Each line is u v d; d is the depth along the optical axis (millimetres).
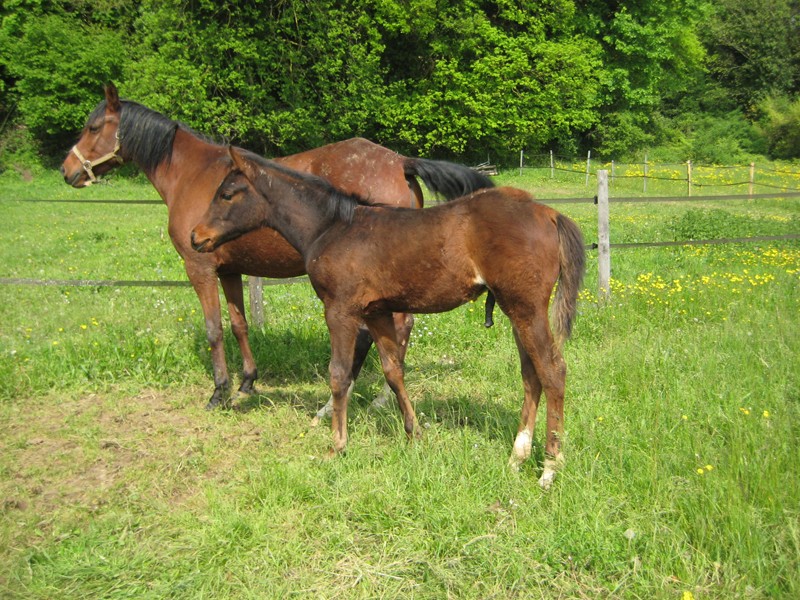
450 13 25531
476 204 3932
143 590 3207
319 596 3127
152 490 4102
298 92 23016
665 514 3498
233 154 4480
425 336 6848
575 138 31391
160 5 22500
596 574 3184
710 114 39531
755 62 40000
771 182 24609
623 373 5391
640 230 12656
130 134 5730
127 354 6145
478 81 25531
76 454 4582
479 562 3301
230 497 3992
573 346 6352
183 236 5461
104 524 3697
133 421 5141
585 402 4910
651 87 32375
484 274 3906
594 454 4109
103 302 7938
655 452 3926
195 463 4418
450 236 3938
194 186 5469
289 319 7309
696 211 13195
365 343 5348
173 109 21844
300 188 4387
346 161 5348
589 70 27094
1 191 21250
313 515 3730
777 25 39750
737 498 3346
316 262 4270
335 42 23250
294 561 3381
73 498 4035
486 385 5652
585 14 30531
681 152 33562
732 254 10430
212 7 21594
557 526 3502
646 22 30984
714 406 4613
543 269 3863
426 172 5078
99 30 25906
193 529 3660
